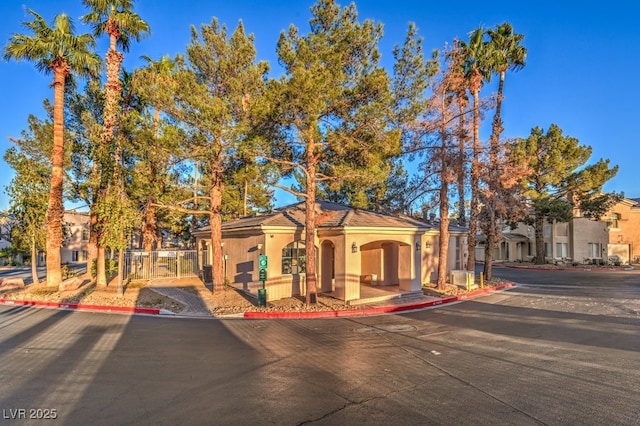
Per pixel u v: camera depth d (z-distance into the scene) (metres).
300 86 11.24
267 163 13.73
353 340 8.92
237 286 17.84
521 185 23.56
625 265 34.66
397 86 13.40
